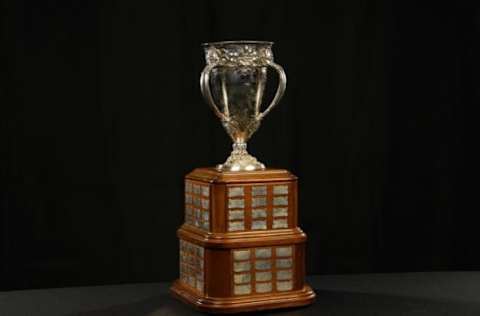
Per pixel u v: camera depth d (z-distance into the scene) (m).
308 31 3.92
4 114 3.67
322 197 4.02
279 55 3.90
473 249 4.11
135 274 3.87
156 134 3.82
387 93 4.02
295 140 3.96
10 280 3.74
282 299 3.05
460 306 3.18
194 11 3.81
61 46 3.70
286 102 3.94
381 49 4.00
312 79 3.95
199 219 3.11
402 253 4.10
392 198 4.07
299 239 3.08
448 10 4.04
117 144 3.79
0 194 3.70
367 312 3.07
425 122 4.06
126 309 3.15
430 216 4.11
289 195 3.07
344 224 4.05
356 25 3.96
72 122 3.74
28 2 3.66
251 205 3.02
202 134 3.86
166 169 3.85
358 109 4.00
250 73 3.07
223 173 3.01
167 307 3.16
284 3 3.89
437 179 4.09
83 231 3.80
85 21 3.72
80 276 3.81
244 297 3.01
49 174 3.74
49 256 3.78
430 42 4.04
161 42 3.79
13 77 3.67
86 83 3.74
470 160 4.10
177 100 3.83
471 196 4.12
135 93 3.79
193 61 3.82
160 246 3.88
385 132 4.04
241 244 2.98
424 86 4.05
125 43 3.76
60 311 3.15
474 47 4.05
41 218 3.75
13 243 3.73
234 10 3.83
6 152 3.69
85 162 3.77
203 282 3.03
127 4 3.75
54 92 3.71
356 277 3.84
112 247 3.83
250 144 3.93
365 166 4.04
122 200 3.82
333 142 3.99
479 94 4.07
